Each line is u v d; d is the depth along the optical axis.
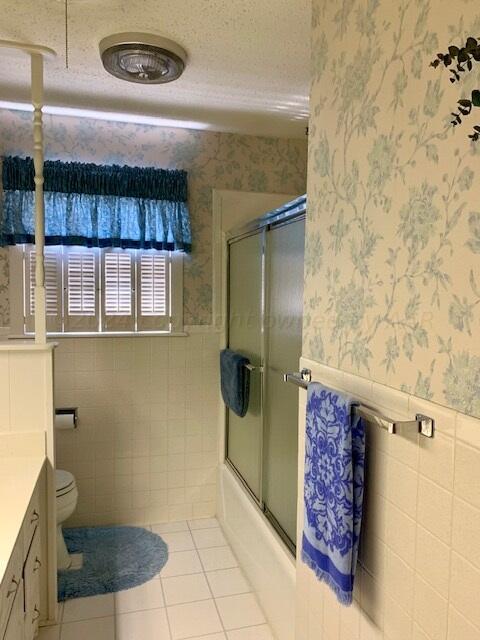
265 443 2.29
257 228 2.36
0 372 1.95
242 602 2.22
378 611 1.19
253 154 2.97
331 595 1.43
